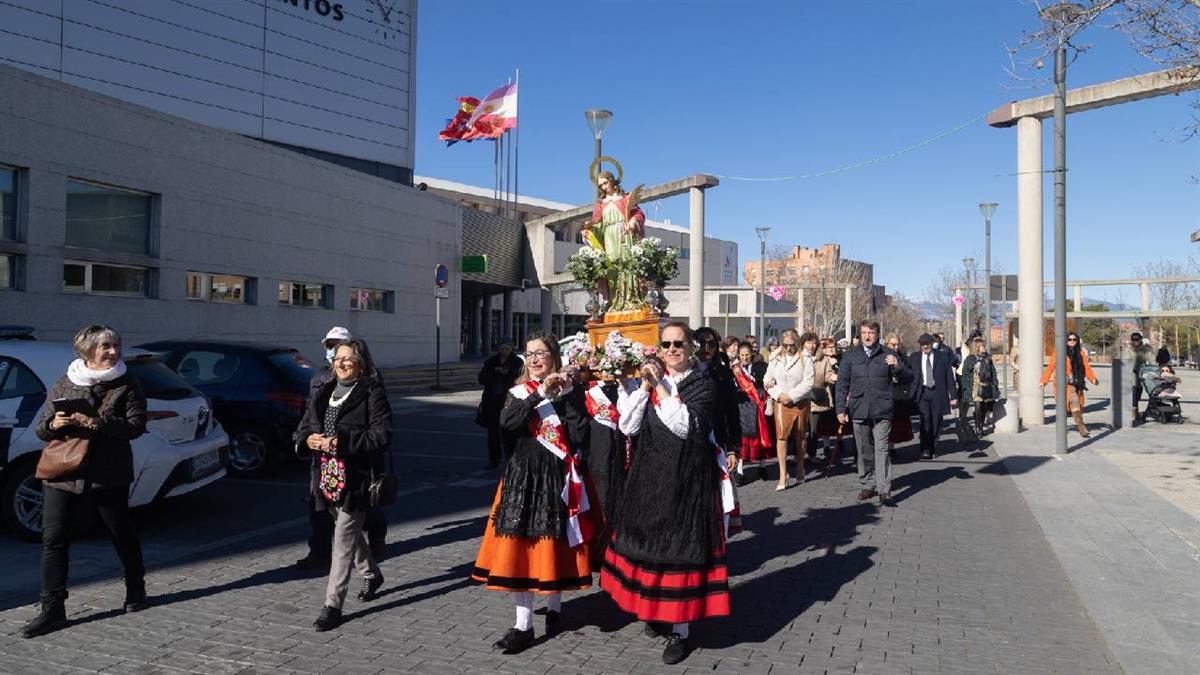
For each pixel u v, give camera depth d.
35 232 15.96
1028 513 8.76
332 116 29.14
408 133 31.97
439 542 7.29
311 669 4.43
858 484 10.69
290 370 10.77
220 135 20.59
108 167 17.50
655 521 4.60
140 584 5.36
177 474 7.47
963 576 6.38
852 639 4.99
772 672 4.47
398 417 17.94
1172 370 18.91
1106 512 8.64
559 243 49.41
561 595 5.71
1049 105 16.48
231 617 5.25
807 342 10.45
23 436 7.07
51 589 4.95
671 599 4.53
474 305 47.31
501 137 42.19
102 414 5.13
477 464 11.80
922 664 4.60
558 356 5.04
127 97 23.25
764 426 10.91
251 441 10.44
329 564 6.43
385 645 4.80
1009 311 25.20
